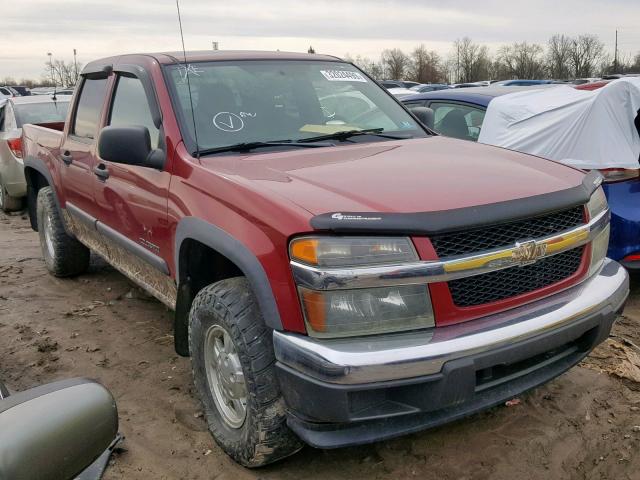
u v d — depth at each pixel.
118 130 3.28
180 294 3.21
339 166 2.96
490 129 5.52
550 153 5.04
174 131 3.33
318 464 2.89
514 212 2.48
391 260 2.31
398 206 2.40
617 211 4.48
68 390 1.50
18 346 4.29
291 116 3.70
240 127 3.48
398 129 4.00
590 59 66.12
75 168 4.62
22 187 8.95
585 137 4.79
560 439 3.03
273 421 2.57
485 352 2.36
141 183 3.52
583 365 3.74
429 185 2.63
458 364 2.30
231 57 3.94
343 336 2.32
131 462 2.95
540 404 3.33
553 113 5.11
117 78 4.20
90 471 1.82
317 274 2.28
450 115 6.12
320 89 3.99
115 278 5.73
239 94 3.67
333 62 4.33
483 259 2.41
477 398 2.53
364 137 3.74
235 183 2.75
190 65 3.73
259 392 2.55
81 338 4.40
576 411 3.26
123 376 3.82
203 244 2.99
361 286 2.29
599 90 4.79
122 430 3.22
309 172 2.86
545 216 2.64
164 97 3.49
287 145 3.44
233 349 2.78
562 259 2.74
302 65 4.12
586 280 2.86
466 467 2.84
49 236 5.71
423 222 2.33
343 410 2.26
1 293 5.42
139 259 3.80
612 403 3.33
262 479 2.79
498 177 2.80
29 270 6.15
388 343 2.30
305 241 2.32
